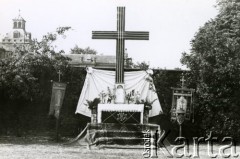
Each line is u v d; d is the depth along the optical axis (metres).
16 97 27.22
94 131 24.55
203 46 28.22
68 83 29.44
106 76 29.23
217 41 27.36
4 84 26.70
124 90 27.75
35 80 28.17
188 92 26.77
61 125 29.58
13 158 18.12
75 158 18.61
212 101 27.69
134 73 29.41
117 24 27.75
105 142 23.78
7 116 29.17
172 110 26.81
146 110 27.23
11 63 27.38
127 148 22.75
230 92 27.66
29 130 29.42
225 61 27.20
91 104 27.33
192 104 27.58
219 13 29.88
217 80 27.55
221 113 27.77
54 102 27.06
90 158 18.67
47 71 29.12
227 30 28.28
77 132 29.67
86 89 28.95
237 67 26.86
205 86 27.66
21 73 27.05
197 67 28.45
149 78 29.38
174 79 30.08
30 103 29.41
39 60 28.38
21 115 29.38
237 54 27.16
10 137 27.95
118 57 27.80
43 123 29.52
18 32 89.81
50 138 27.83
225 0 30.14
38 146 23.09
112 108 26.38
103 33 27.72
